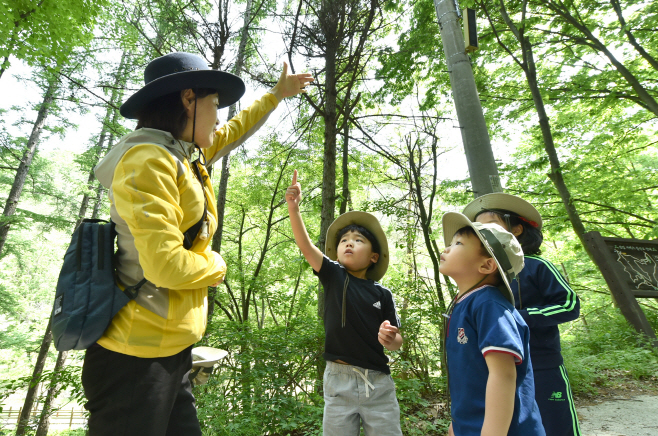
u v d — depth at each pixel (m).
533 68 7.64
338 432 1.84
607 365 4.93
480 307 1.27
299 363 4.03
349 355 1.92
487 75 9.37
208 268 1.19
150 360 1.14
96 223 1.24
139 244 1.03
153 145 1.16
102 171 1.23
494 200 2.15
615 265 6.03
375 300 2.04
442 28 5.21
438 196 8.66
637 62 8.43
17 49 5.77
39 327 18.20
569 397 1.75
